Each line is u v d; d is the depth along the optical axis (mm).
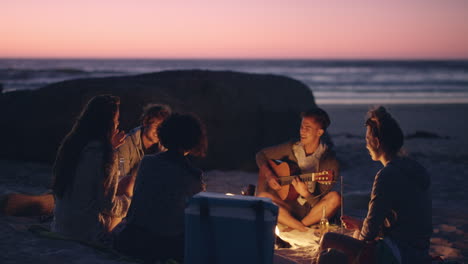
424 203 2799
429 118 18938
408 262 2764
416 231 2797
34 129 7500
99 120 3510
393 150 2881
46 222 4230
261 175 4809
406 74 68875
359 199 5809
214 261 2662
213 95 8227
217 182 7246
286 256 3885
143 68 98500
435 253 4062
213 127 8031
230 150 8195
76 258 3127
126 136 4492
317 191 4703
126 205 3777
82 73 56219
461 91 35969
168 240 3291
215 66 122062
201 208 2645
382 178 2795
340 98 29984
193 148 3355
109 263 3098
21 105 7812
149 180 3287
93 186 3457
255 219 2600
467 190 6914
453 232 4699
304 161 4691
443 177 7816
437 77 59031
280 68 105125
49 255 3143
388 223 2863
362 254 2842
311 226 4715
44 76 48594
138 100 7355
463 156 9828
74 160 3441
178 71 9117
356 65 130375
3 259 3008
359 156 9688
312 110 4535
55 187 3502
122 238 3363
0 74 49062
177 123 3324
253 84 8961
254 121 8477
